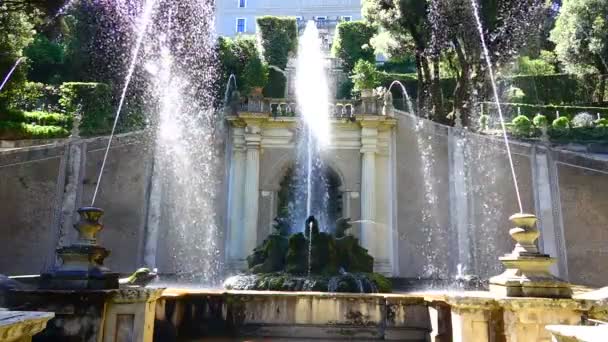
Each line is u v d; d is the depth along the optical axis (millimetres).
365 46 31672
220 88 26656
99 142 17266
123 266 16484
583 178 16922
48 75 26125
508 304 4582
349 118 18625
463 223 17438
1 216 15711
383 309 6859
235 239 17719
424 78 26906
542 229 16828
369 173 18156
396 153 18562
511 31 21875
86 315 4602
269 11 45969
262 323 6922
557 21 27344
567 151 17297
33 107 21641
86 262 4992
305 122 18859
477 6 21047
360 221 17984
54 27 26078
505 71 24719
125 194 17141
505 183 17516
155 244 17031
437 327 6008
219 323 6922
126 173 17328
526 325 4523
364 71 24453
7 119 19141
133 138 17734
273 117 18734
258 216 18172
